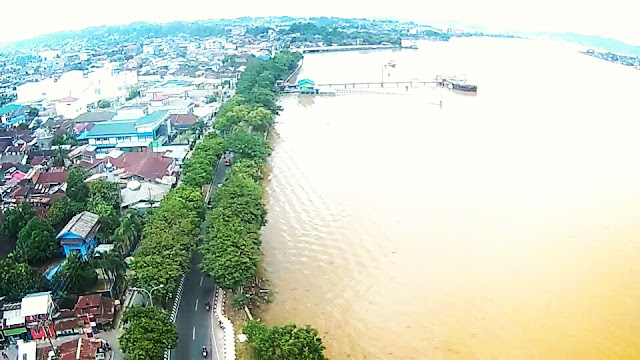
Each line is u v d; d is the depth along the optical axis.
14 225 127.06
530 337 96.44
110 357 89.06
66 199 141.12
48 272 114.12
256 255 107.94
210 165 163.38
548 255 122.88
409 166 180.75
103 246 119.88
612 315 101.62
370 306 106.12
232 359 88.00
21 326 93.25
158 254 105.62
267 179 171.00
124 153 187.50
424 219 141.50
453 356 92.44
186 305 104.00
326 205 150.88
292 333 83.25
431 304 106.31
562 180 167.12
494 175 171.62
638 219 139.25
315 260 122.69
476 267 118.62
